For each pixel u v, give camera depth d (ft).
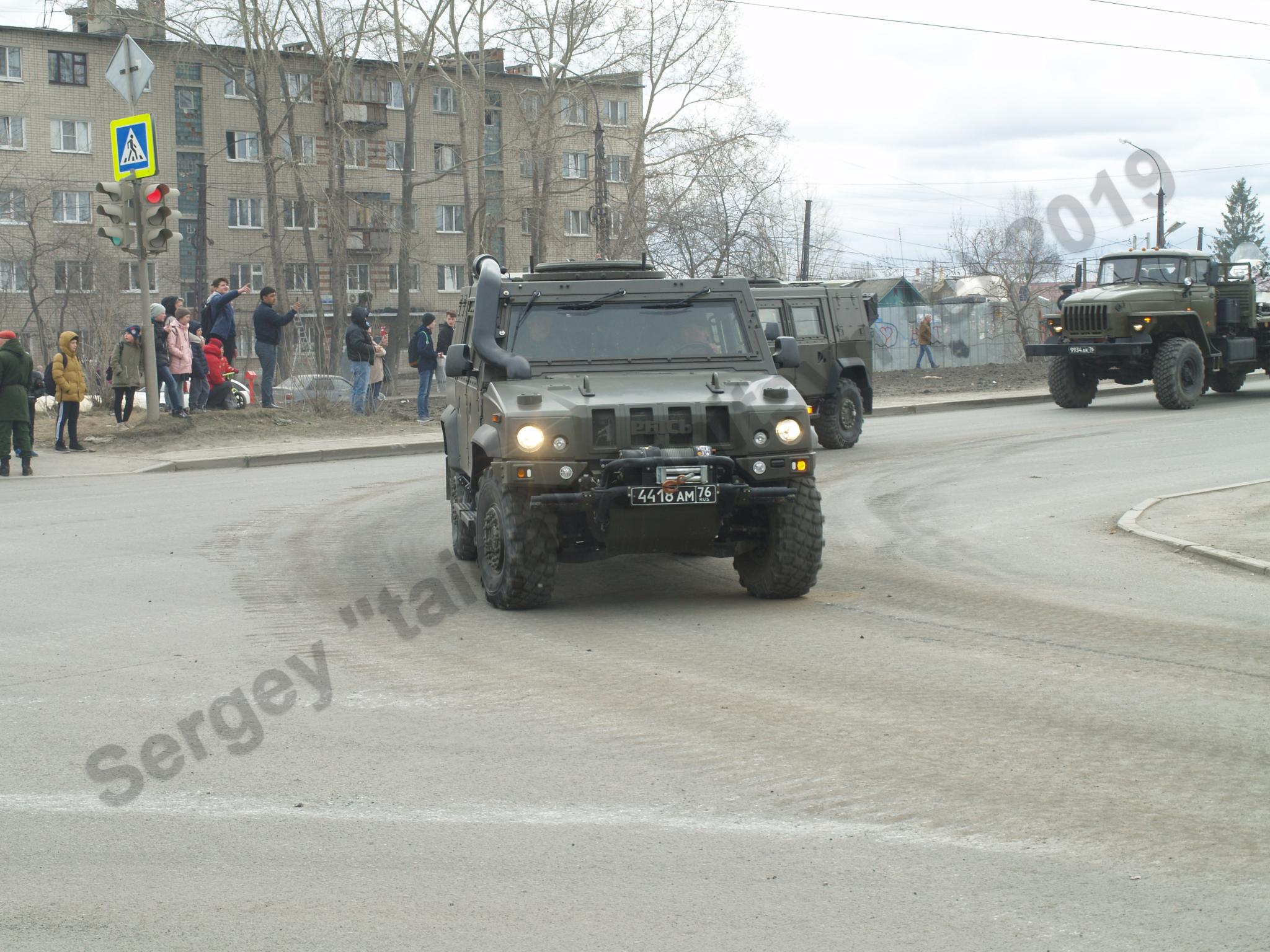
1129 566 37.88
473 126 255.29
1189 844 16.69
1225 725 21.94
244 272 241.96
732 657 27.35
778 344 36.11
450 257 260.21
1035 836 17.06
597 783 19.42
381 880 15.96
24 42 222.48
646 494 30.50
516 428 31.30
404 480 62.80
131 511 52.29
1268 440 69.00
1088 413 90.27
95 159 229.66
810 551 32.68
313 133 243.19
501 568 32.76
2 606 33.73
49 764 20.65
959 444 73.46
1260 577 35.81
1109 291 90.48
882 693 24.26
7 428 63.82
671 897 15.33
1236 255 97.35
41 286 199.41
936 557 40.34
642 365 35.32
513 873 16.14
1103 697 23.73
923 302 189.88
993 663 26.50
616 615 32.22
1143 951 13.83
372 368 92.27
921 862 16.29
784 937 14.23
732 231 181.06
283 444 76.33
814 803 18.45
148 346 75.51
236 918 14.92
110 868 16.44
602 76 184.03
